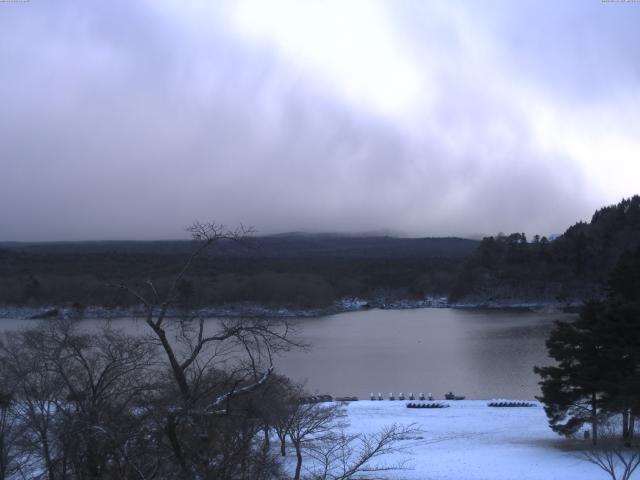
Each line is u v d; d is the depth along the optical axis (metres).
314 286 179.38
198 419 13.63
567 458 32.38
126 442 14.16
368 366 80.94
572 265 191.00
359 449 34.00
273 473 15.88
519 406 52.12
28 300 134.12
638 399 32.50
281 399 25.88
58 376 21.95
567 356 35.47
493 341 103.19
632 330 34.75
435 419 45.88
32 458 21.86
